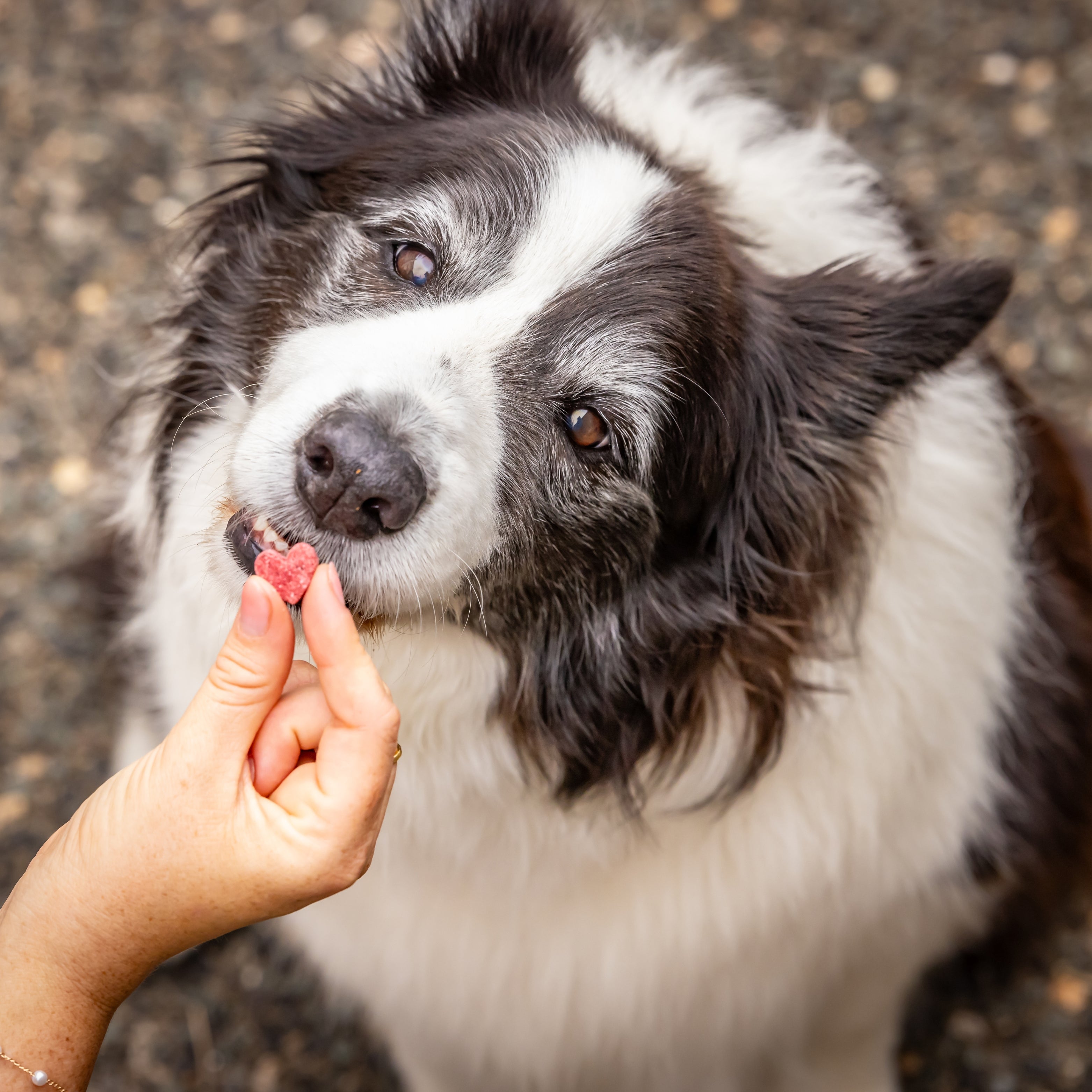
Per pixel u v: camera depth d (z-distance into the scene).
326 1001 0.84
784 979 0.72
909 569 0.67
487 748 0.67
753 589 0.66
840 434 0.65
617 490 0.64
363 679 0.53
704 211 0.65
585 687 0.67
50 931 0.54
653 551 0.66
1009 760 0.72
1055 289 1.10
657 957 0.70
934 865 0.71
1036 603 0.72
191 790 0.53
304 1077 0.83
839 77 1.22
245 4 1.27
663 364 0.63
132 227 1.14
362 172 0.66
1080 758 0.77
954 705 0.69
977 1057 0.83
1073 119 1.20
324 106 0.69
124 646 0.80
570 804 0.67
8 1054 0.54
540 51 0.68
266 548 0.60
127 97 1.21
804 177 0.70
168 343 0.69
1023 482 0.71
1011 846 0.73
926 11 1.27
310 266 0.66
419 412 0.59
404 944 0.71
